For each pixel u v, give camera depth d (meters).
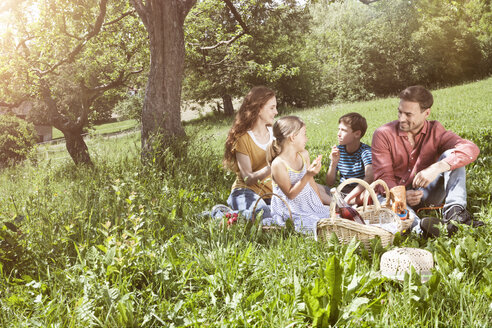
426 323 2.14
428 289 2.28
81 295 2.60
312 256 3.02
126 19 14.06
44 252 3.18
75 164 8.80
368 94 40.50
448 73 42.16
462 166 3.83
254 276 2.74
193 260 3.07
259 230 3.52
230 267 2.81
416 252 2.61
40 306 2.46
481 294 2.34
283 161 3.87
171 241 3.34
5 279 2.86
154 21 7.33
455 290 2.35
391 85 41.12
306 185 3.97
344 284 2.34
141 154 6.57
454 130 9.97
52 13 10.86
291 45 36.25
